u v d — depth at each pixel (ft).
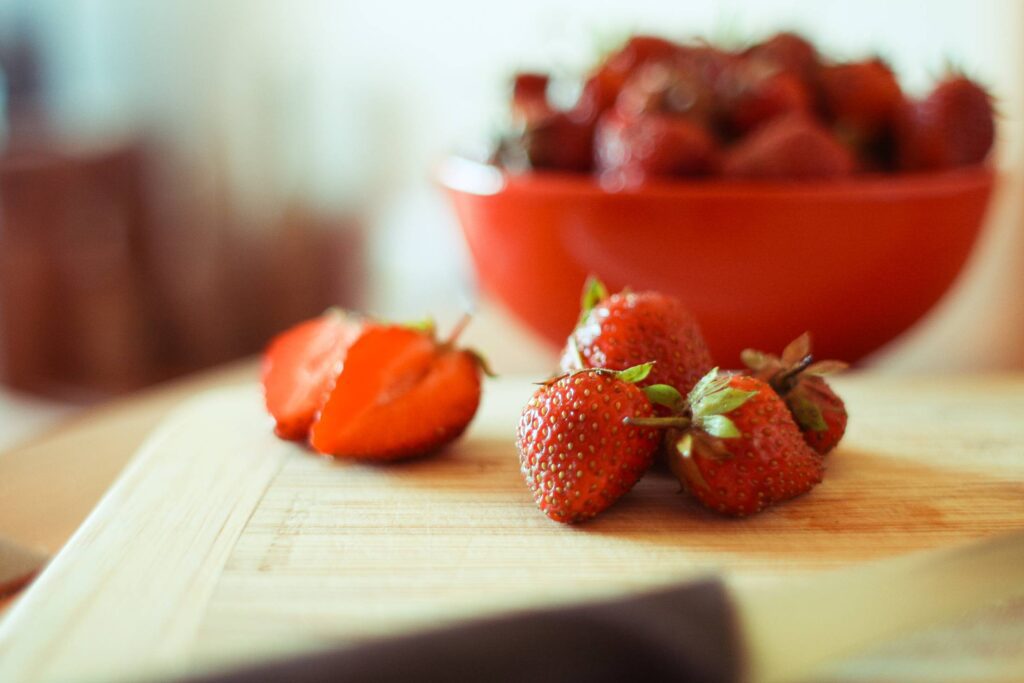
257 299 3.64
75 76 4.05
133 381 3.74
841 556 0.93
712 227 1.27
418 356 1.12
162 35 3.67
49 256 3.57
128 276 3.82
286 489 1.04
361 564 0.91
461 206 1.44
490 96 2.85
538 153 1.44
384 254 3.20
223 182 3.59
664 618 0.73
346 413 1.09
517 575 0.90
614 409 0.95
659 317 1.04
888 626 0.77
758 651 0.74
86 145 3.72
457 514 0.99
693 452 0.96
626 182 1.36
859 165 1.40
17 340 3.59
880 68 1.48
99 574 0.90
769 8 2.23
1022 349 1.69
